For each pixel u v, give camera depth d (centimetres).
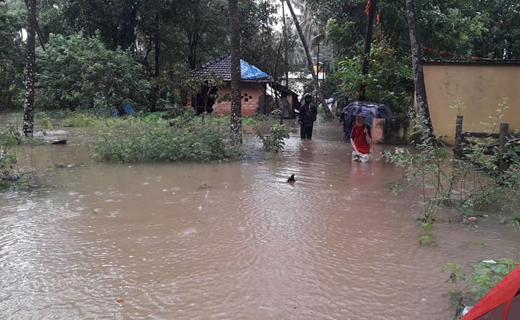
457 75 1435
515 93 1409
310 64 2814
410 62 1778
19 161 1083
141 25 3022
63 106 2791
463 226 608
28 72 1475
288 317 366
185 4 2986
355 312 375
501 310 254
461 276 407
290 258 489
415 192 799
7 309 374
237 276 442
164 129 1294
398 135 1502
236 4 1229
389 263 478
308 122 1680
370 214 661
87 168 996
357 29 2161
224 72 2680
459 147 948
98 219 619
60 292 405
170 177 905
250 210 673
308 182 880
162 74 1670
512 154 739
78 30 2998
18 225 590
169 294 403
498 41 2769
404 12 1838
